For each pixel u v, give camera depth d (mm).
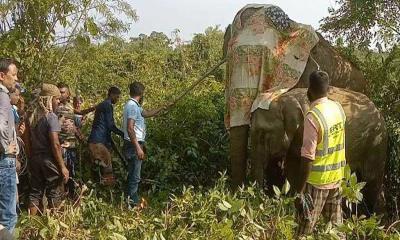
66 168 7684
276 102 7465
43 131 7418
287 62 7840
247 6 8164
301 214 5781
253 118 7594
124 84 18375
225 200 6109
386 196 8508
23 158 7852
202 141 9922
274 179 8141
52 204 7402
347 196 5680
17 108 7961
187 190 6527
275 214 5898
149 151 9445
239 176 7820
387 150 8477
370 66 9125
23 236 6254
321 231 5691
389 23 8641
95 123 8805
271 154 7523
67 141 8398
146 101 13328
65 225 6125
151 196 8914
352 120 7602
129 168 8336
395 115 8828
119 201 8430
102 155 8641
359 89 8820
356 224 5723
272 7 8016
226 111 8109
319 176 5574
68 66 11492
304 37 8008
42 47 9953
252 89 7707
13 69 6074
